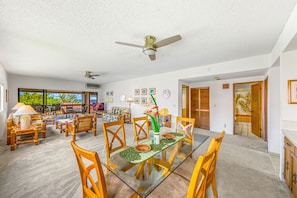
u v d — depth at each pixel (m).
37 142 3.31
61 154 2.75
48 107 6.85
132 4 1.41
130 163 1.44
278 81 2.79
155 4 1.41
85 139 3.78
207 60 3.39
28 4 1.40
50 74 5.59
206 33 2.03
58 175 2.02
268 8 1.46
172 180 1.34
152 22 1.75
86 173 1.07
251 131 4.82
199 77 4.24
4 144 3.34
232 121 4.52
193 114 5.57
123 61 3.54
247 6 1.44
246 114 6.93
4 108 4.62
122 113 6.37
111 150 1.83
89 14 1.58
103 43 2.41
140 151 1.60
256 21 1.71
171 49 2.66
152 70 4.60
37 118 4.78
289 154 1.67
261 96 4.00
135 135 2.24
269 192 1.68
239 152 2.93
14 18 1.65
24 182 1.84
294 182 1.52
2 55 3.08
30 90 6.14
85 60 3.49
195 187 0.90
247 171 2.16
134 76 5.81
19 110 3.13
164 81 5.02
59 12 1.54
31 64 3.92
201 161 0.88
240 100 7.09
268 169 2.22
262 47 2.54
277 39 2.19
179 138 2.08
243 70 3.22
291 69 1.92
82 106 8.21
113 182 1.31
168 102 4.88
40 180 1.89
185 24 1.80
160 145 1.79
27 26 1.84
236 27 1.86
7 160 2.48
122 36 2.14
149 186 1.18
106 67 4.22
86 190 1.17
